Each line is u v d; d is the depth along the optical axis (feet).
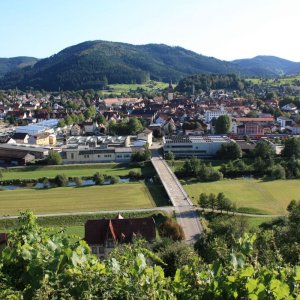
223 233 239.30
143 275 64.75
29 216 82.53
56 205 393.09
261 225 298.56
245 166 513.45
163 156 594.65
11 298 58.75
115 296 61.72
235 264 69.31
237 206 382.22
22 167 544.21
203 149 597.52
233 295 61.52
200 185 460.14
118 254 81.00
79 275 61.93
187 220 339.98
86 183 480.23
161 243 234.79
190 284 65.77
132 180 492.95
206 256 184.65
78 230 322.14
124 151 578.25
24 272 65.57
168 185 443.73
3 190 453.17
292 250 139.23
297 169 497.87
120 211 361.30
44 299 57.36
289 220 265.95
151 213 358.02
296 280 64.39
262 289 59.98
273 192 431.43
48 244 70.44
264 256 111.24
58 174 490.08
